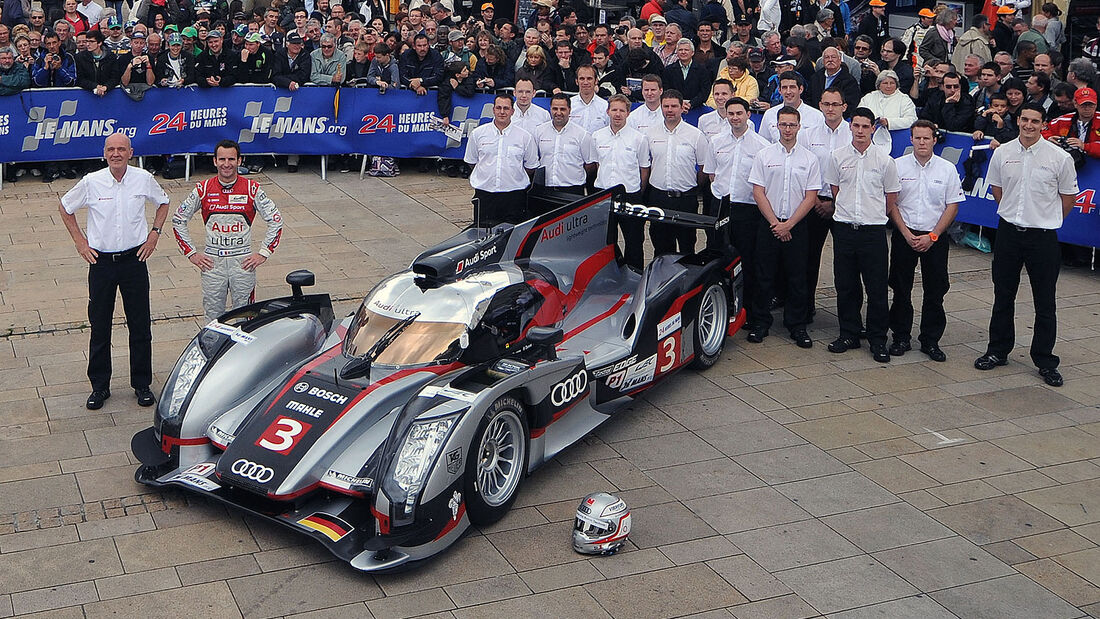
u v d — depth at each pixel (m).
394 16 18.16
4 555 5.84
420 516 5.63
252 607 5.43
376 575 5.71
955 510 6.47
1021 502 6.57
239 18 15.23
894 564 5.90
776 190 8.73
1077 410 7.82
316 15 16.92
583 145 9.96
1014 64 13.16
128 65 13.34
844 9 17.09
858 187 8.51
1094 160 10.41
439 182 14.05
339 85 13.91
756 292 9.09
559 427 6.95
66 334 8.91
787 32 16.95
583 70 10.95
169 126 13.58
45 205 12.47
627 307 8.22
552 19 16.08
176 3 16.55
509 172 9.99
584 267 8.23
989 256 11.37
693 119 12.77
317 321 7.41
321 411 6.21
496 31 15.31
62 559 5.82
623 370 7.42
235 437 6.21
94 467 6.79
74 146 13.36
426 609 5.43
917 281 10.55
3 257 10.70
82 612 5.38
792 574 5.79
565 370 6.70
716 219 8.60
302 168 14.55
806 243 8.84
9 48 13.04
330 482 5.90
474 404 5.91
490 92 14.12
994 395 8.07
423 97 14.06
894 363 8.69
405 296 6.84
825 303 10.05
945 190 8.41
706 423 7.59
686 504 6.50
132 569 5.74
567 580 5.71
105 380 7.64
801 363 8.67
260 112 13.85
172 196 13.02
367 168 14.50
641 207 8.64
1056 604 5.57
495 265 7.35
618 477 6.82
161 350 8.61
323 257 10.98
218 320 7.13
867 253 8.59
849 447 7.24
